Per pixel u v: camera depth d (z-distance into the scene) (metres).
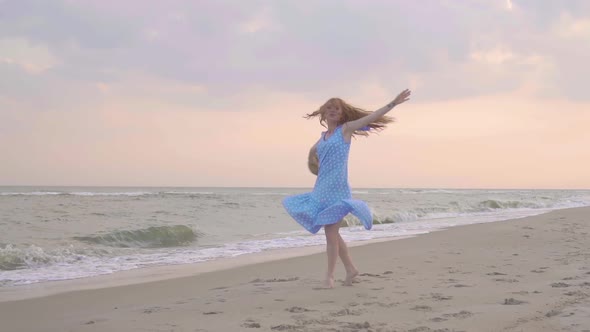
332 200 4.61
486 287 4.59
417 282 4.94
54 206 18.17
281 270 6.45
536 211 21.61
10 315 4.13
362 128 4.79
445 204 25.55
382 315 3.56
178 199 25.39
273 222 15.35
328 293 4.44
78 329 3.47
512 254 7.29
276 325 3.35
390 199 32.81
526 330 3.03
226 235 12.02
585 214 17.11
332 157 4.61
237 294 4.57
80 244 9.68
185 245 10.10
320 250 8.95
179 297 4.72
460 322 3.28
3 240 9.43
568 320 3.22
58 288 5.54
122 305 4.45
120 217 15.04
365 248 8.49
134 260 7.89
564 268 5.78
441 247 8.43
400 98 4.49
